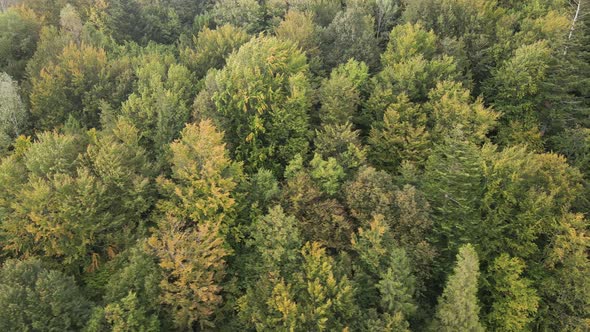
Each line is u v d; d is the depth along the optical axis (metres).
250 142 41.12
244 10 64.50
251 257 33.34
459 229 33.16
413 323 30.34
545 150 45.75
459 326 26.25
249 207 36.53
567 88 45.72
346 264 30.72
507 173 33.88
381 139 43.38
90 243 34.16
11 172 35.84
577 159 41.72
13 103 45.22
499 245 33.06
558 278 31.88
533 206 32.47
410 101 46.97
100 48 52.19
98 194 34.38
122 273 29.03
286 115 40.69
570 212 33.75
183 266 28.62
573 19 48.78
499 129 46.53
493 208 34.88
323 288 28.62
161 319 30.06
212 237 30.09
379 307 29.98
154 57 52.50
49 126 47.12
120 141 40.47
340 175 35.62
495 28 51.94
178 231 31.19
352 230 33.38
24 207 33.25
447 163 34.91
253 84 40.88
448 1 52.88
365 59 51.97
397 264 28.05
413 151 41.41
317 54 53.22
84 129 43.94
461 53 50.09
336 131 41.09
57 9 63.47
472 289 26.16
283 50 47.34
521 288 30.81
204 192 33.59
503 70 47.31
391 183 35.75
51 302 27.25
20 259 33.94
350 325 28.14
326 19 62.41
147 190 36.56
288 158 41.44
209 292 29.25
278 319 27.97
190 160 34.12
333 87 43.78
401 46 49.09
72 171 36.81
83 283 34.31
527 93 46.72
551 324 32.31
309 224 33.81
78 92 49.00
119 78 50.25
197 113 42.62
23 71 53.78
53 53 51.66
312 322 27.84
